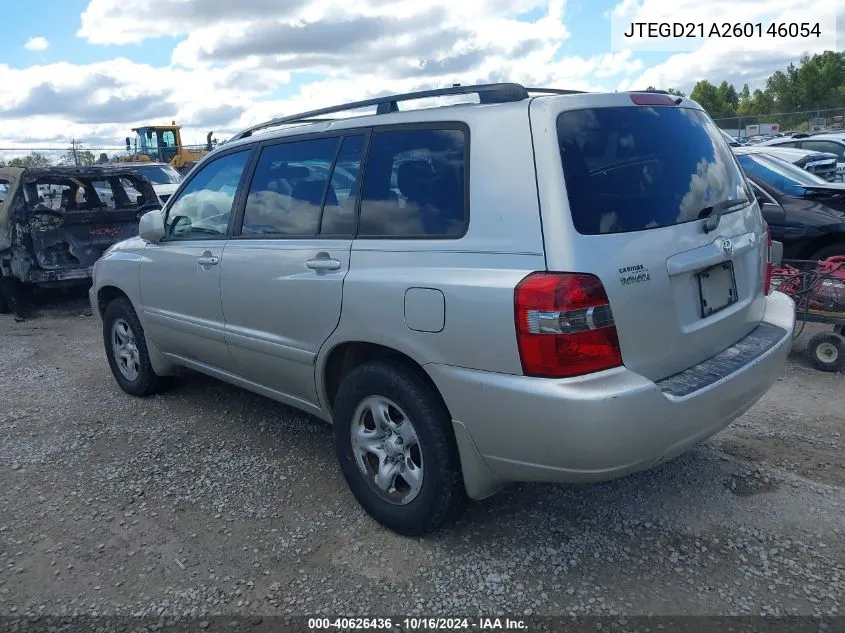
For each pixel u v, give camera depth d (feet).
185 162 90.43
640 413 8.80
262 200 13.33
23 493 13.07
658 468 12.96
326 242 11.69
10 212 27.20
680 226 9.96
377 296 10.55
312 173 12.38
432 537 11.10
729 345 10.96
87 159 74.54
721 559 10.30
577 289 8.71
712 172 11.09
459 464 10.27
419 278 10.00
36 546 11.33
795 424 14.83
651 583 9.85
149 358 17.13
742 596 9.50
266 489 12.88
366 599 9.78
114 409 17.22
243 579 10.31
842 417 15.15
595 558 10.44
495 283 9.16
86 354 22.58
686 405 9.24
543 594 9.72
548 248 8.94
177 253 15.08
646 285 9.29
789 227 22.76
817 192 23.41
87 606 9.86
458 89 10.57
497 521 11.48
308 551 10.93
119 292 18.12
